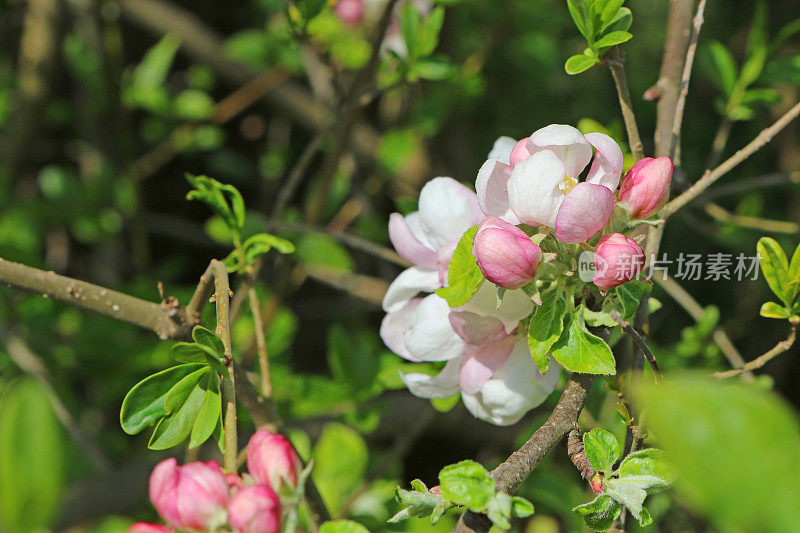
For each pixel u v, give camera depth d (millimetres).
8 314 1006
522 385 670
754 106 825
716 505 558
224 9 1670
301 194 1523
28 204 1178
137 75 1294
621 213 648
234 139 1684
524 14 1243
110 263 1335
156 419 657
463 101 1261
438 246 673
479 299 659
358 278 1144
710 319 813
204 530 629
